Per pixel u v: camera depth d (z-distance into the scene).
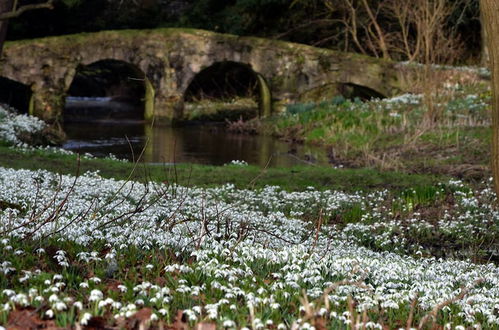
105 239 6.55
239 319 4.55
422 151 19.17
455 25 34.47
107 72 39.91
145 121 31.62
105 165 15.35
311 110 28.08
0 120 20.88
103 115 33.50
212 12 36.97
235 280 5.46
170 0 38.25
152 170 14.86
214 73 37.38
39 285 4.81
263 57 31.09
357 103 28.25
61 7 33.44
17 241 6.07
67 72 29.00
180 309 4.82
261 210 11.27
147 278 5.44
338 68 31.31
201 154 20.77
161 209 9.07
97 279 4.92
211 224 8.18
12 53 28.22
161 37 30.28
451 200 12.88
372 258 7.38
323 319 4.82
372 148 20.59
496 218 11.39
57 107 28.91
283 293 5.25
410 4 32.91
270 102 31.80
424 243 10.17
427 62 25.55
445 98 25.94
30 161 15.05
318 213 11.26
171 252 6.27
